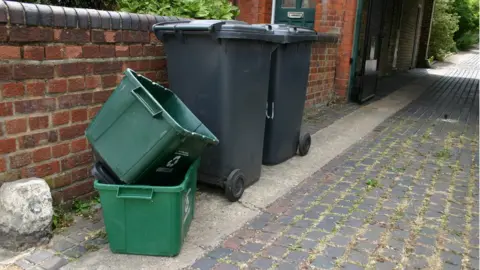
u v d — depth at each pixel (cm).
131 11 441
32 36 287
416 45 1794
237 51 350
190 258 288
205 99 364
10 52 276
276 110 450
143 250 285
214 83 355
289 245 306
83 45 325
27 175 303
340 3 801
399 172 461
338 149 545
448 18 2148
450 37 2295
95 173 284
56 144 319
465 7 2866
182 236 293
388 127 668
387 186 421
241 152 383
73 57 319
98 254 287
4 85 277
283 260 287
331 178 443
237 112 365
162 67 408
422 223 341
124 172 269
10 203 281
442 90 1131
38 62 295
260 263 283
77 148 336
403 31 1595
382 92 1042
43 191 292
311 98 744
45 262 274
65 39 310
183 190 275
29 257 278
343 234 322
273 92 444
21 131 293
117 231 279
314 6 832
